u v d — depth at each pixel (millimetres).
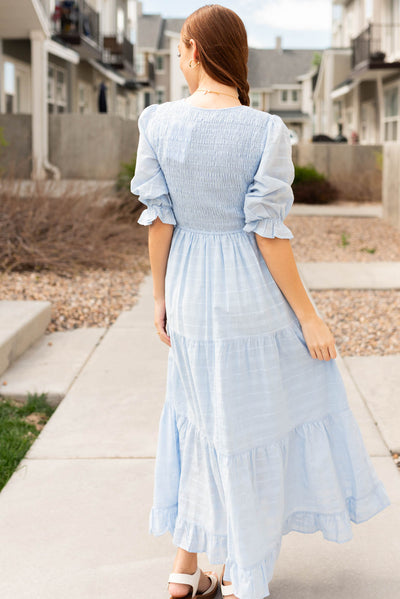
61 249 6977
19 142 14609
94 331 5043
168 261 1846
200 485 1904
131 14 32188
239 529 1760
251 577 1771
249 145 1654
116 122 14273
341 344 4742
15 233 6887
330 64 26719
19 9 14023
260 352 1756
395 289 6418
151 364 4230
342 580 2125
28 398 3678
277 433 1794
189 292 1772
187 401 1890
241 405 1755
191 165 1683
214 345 1753
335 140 20422
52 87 18500
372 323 5230
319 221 12008
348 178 16688
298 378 1848
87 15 20734
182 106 1734
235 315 1731
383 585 2100
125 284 6551
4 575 2164
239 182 1683
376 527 2406
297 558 2236
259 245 1733
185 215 1772
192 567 2023
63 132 14461
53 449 3041
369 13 23562
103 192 8516
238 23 1727
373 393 3732
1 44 15062
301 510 1942
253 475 1790
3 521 2467
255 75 52406
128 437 3162
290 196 1706
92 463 2910
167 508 2004
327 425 1911
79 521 2467
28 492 2672
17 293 5891
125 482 2746
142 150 1772
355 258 8461
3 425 3387
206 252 1762
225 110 1680
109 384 3869
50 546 2316
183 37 1781
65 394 3760
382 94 22000
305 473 1908
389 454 2979
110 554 2271
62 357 4406
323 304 5867
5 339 4113
